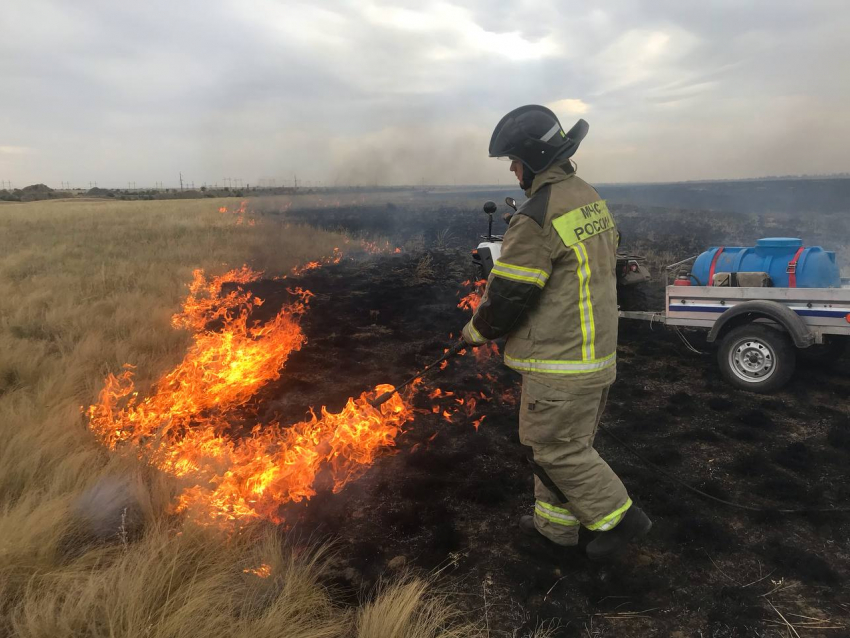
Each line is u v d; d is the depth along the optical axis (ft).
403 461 11.54
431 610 7.09
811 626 7.07
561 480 7.56
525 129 7.20
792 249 16.06
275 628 6.38
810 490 10.28
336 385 15.92
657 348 19.62
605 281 7.35
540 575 8.07
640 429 13.15
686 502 10.06
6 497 8.43
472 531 9.21
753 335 15.08
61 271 31.35
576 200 7.20
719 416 13.78
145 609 6.37
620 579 7.98
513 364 7.59
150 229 55.47
